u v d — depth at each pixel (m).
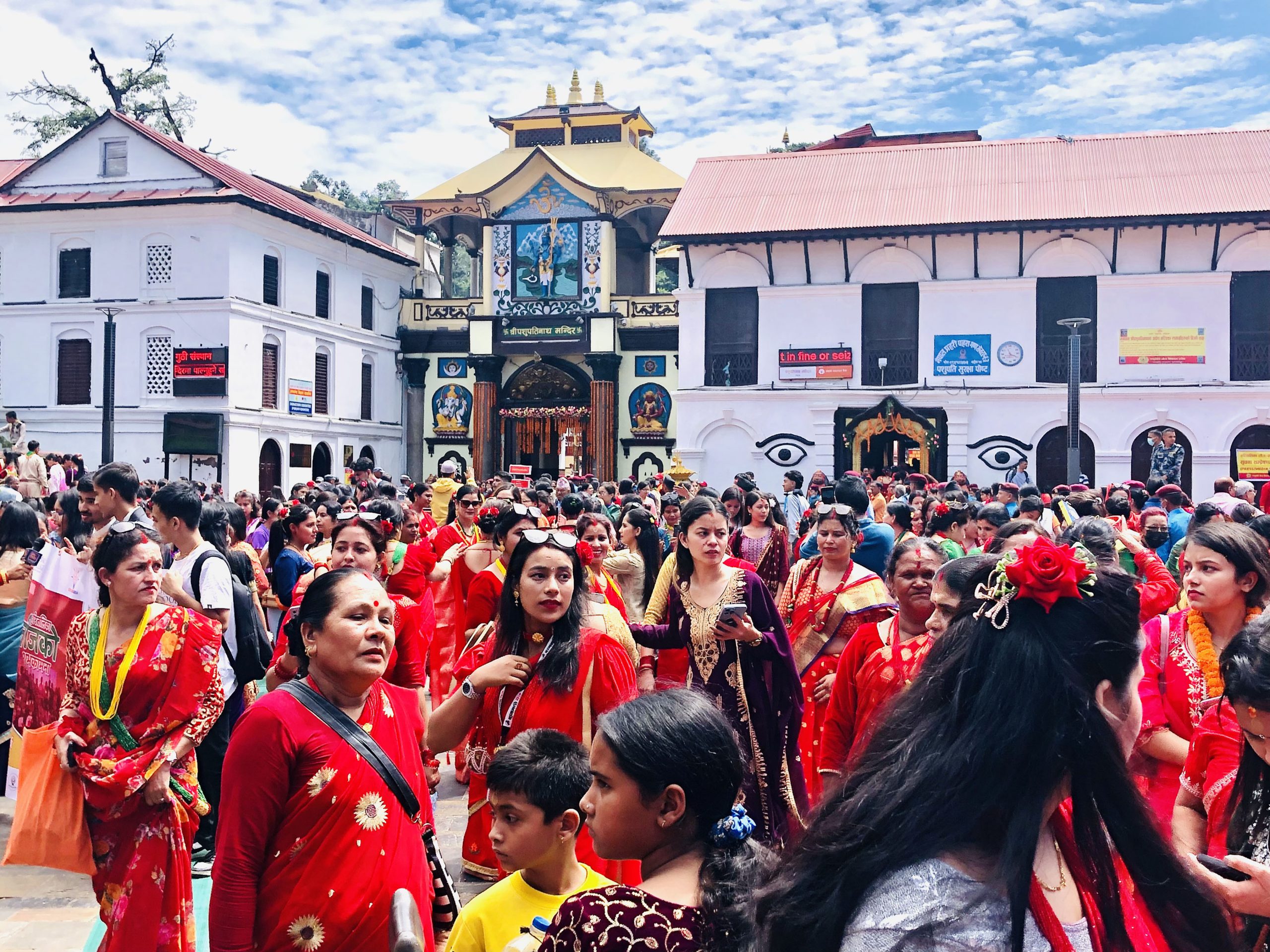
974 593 1.83
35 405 30.62
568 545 4.21
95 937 5.18
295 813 3.10
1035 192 28.34
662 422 35.41
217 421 29.06
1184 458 27.02
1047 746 1.61
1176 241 26.97
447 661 7.55
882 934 1.53
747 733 5.22
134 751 4.26
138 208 29.72
